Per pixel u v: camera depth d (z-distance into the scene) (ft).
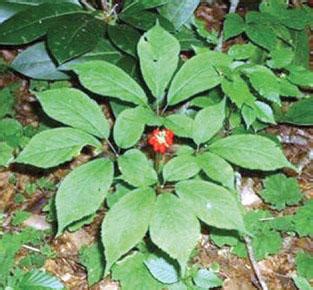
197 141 2.15
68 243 2.95
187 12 3.51
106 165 2.08
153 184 2.03
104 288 2.73
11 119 3.44
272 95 2.32
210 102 2.84
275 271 2.86
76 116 2.16
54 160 2.07
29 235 2.95
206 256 2.89
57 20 3.25
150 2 3.35
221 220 1.90
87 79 2.22
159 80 2.27
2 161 3.14
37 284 2.57
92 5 3.97
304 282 2.44
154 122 2.17
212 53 2.35
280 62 2.62
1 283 2.65
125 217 1.90
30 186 3.26
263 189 3.11
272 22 2.97
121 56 3.38
